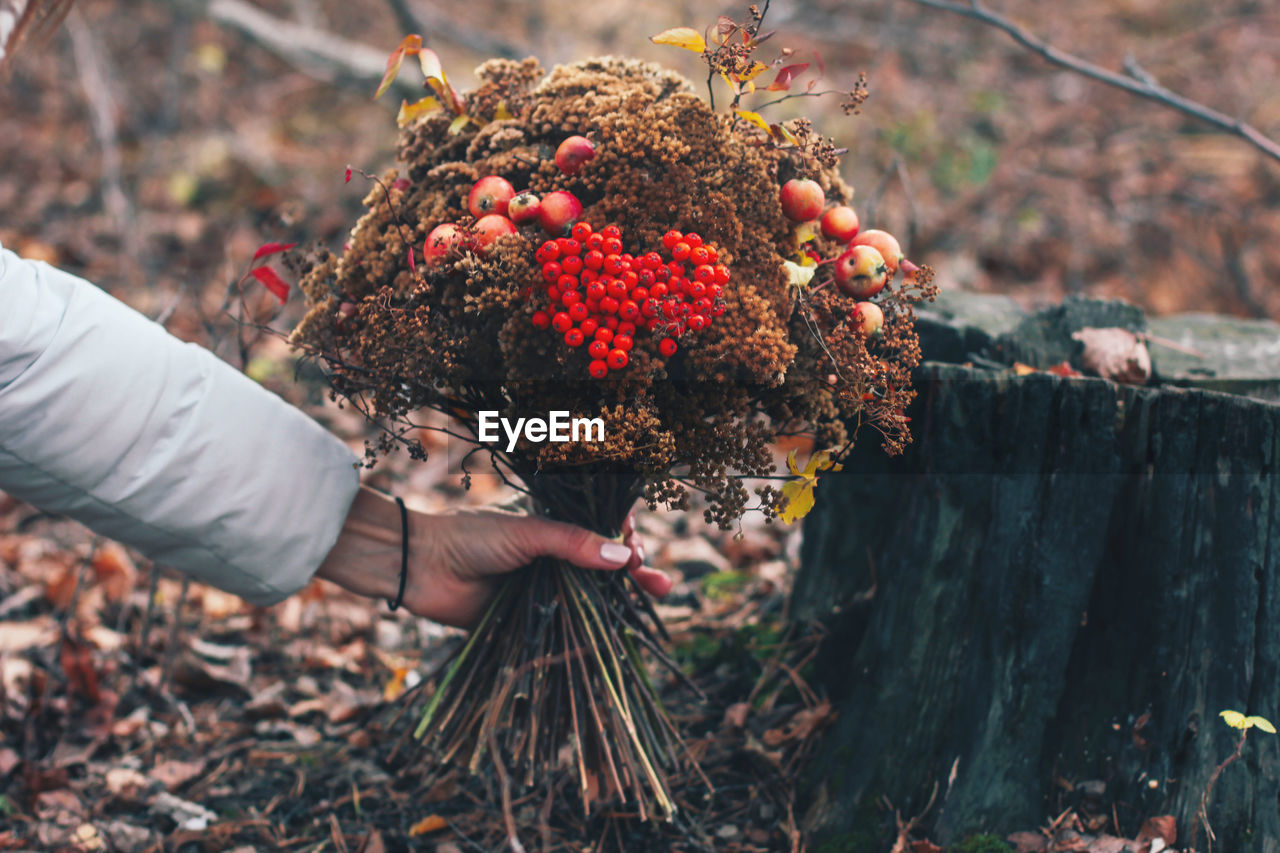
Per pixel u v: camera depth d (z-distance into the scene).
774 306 1.05
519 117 1.11
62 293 1.08
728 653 1.37
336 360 1.11
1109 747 1.17
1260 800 1.13
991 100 2.72
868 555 1.30
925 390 1.22
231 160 2.79
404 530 1.15
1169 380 1.28
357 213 2.55
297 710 1.35
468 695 1.18
